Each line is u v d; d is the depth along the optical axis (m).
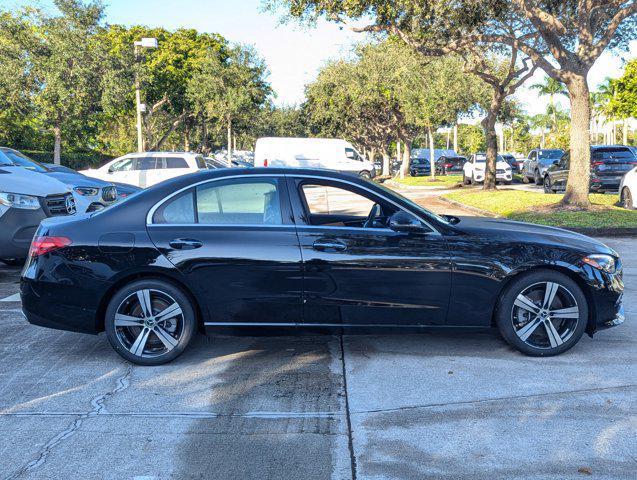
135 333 5.01
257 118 49.28
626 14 14.06
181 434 3.76
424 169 48.06
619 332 5.82
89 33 30.19
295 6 15.62
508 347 5.36
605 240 11.91
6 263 9.83
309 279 4.83
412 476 3.24
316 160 34.03
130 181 20.36
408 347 5.39
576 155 15.05
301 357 5.18
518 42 15.22
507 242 4.96
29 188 8.20
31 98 30.27
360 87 35.62
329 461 3.42
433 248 4.89
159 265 4.80
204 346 5.50
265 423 3.92
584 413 4.01
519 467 3.33
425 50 16.69
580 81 14.65
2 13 29.56
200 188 5.00
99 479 3.24
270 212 4.95
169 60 42.94
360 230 4.91
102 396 4.38
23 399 4.33
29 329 6.08
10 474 3.28
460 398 4.27
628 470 3.29
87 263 4.84
